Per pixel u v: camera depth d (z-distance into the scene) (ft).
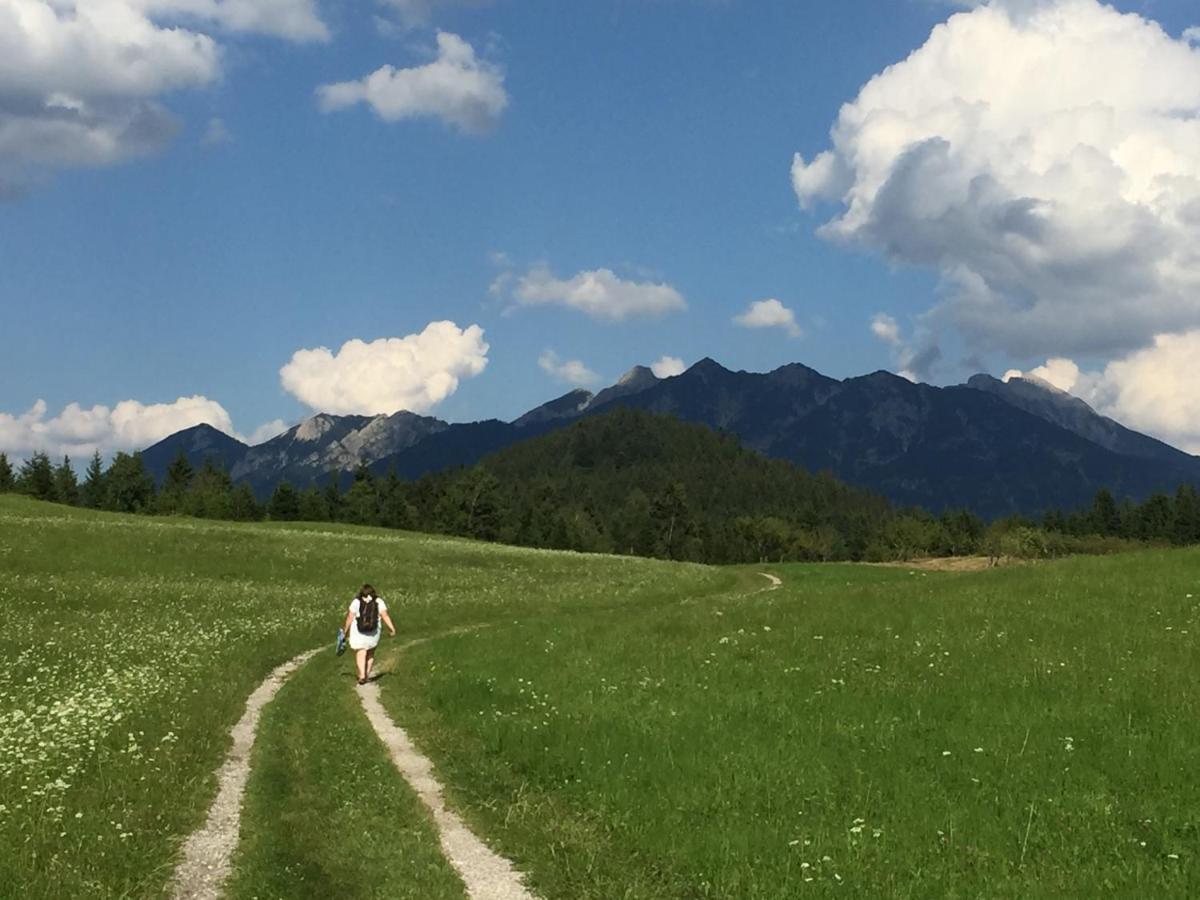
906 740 53.62
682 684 72.38
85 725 53.01
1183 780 44.78
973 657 75.97
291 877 35.24
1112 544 483.51
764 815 42.14
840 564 293.64
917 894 33.06
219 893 33.73
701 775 48.01
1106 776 45.83
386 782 48.85
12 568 166.50
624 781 47.37
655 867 36.86
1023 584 111.96
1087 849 36.83
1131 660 71.05
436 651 99.50
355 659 92.63
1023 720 56.49
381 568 198.80
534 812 43.68
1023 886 33.19
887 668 74.33
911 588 121.80
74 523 210.18
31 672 82.89
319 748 56.90
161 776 46.01
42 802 39.86
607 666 82.07
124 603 139.13
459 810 44.80
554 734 57.26
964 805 42.27
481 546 273.75
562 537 606.55
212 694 70.08
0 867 33.32
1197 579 104.27
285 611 134.21
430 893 33.96
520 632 110.01
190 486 580.71
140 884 33.47
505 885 35.22
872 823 40.57
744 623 102.42
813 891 33.47
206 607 136.15
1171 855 35.14
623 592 183.93
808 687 69.15
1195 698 59.52
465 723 62.85
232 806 44.16
